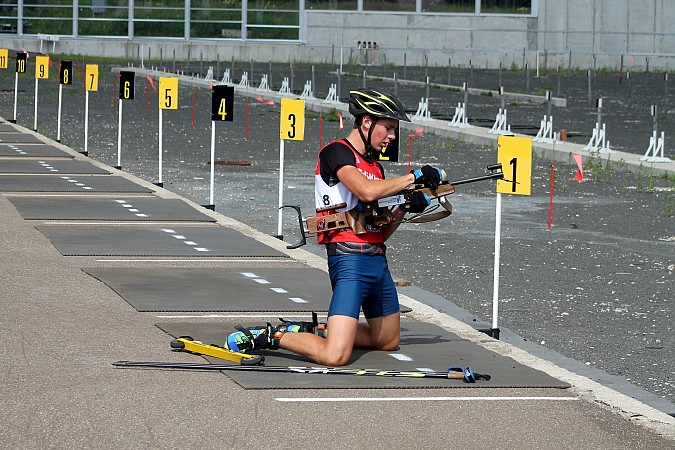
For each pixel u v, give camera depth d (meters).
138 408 15.98
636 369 21.45
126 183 46.75
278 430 15.20
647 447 15.16
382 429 15.42
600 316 25.95
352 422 15.70
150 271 27.48
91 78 59.69
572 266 32.22
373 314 19.73
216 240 33.06
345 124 86.25
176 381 17.48
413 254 33.72
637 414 16.67
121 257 29.56
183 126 79.75
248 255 30.67
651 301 27.67
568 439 15.37
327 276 27.88
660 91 133.38
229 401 16.48
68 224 35.22
